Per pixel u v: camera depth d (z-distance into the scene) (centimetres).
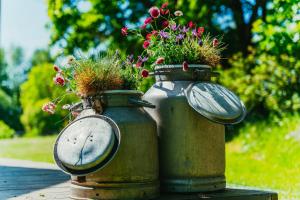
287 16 801
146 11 1260
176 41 288
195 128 270
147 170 261
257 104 995
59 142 260
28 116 2419
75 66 275
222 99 270
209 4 1256
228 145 900
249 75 991
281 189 507
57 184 348
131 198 257
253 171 675
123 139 256
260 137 865
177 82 277
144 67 297
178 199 262
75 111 280
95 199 258
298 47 856
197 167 271
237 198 272
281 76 945
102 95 263
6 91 5606
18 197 293
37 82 2483
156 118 277
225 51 1298
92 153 249
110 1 1271
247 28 1298
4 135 2105
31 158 852
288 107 934
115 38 1235
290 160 713
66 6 1288
